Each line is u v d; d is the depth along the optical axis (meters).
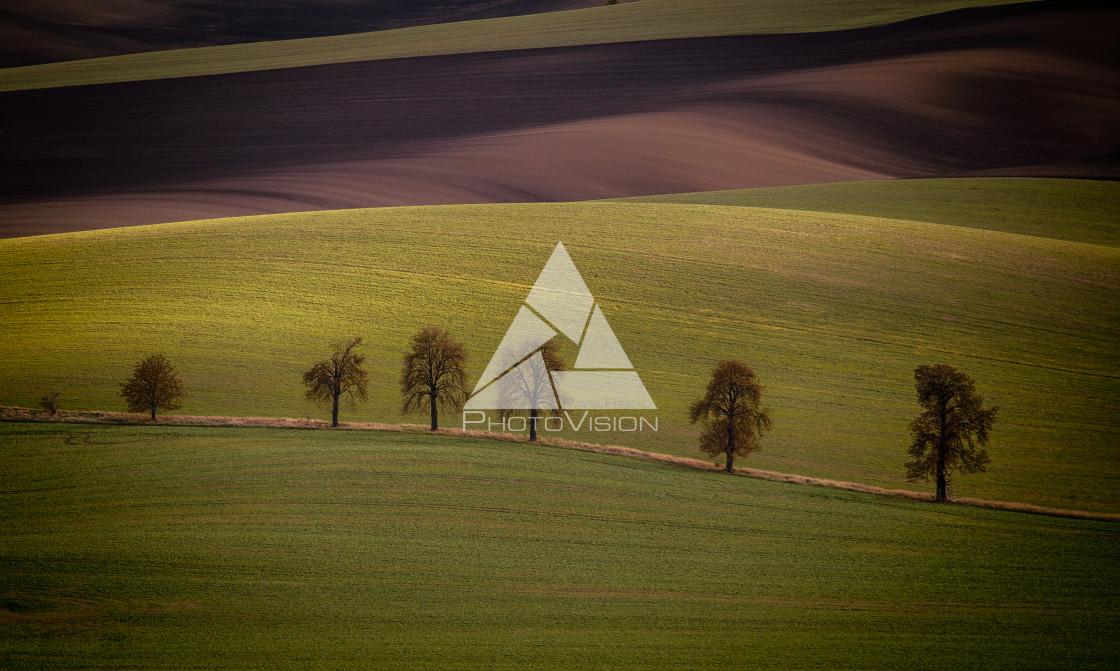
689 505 102.88
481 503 100.06
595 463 114.69
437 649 72.88
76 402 129.75
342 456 111.88
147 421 122.50
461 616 77.75
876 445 130.12
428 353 127.06
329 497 99.81
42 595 78.25
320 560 86.00
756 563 89.69
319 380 126.25
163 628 74.44
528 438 123.50
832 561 90.69
